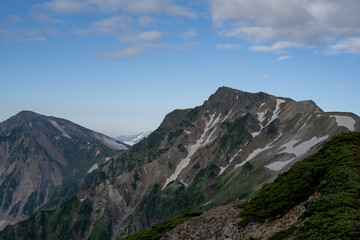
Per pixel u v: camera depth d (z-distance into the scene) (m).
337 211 28.44
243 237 35.72
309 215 31.02
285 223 33.09
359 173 34.31
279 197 37.78
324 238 25.81
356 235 24.56
